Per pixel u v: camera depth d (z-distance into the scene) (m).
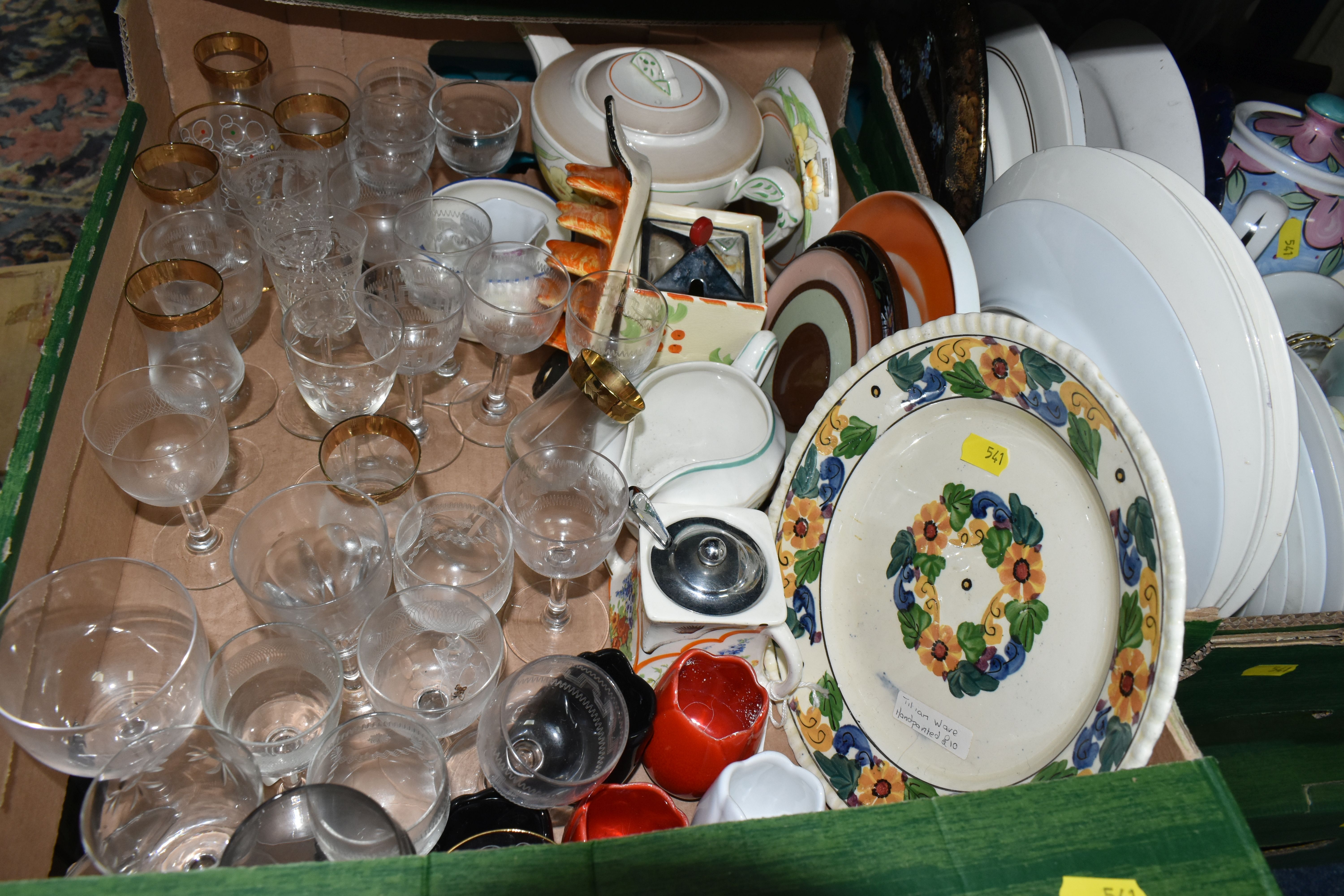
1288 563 0.80
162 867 0.55
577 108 0.94
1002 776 0.62
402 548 0.69
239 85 0.98
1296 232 0.94
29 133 2.11
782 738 0.76
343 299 0.85
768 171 0.98
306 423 0.88
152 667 0.64
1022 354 0.64
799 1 1.04
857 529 0.76
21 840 0.58
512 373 0.98
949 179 0.91
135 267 0.84
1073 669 0.59
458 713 0.59
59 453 0.66
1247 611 0.85
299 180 0.94
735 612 0.67
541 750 0.63
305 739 0.56
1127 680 0.54
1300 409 0.80
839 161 1.12
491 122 1.10
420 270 0.84
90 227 0.77
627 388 0.69
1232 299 0.59
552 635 0.78
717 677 0.69
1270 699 0.83
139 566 0.60
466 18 0.89
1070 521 0.61
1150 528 0.54
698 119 0.95
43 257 1.88
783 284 1.00
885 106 1.05
